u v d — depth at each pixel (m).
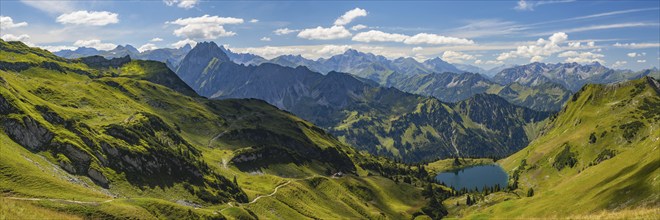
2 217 56.75
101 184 147.88
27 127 149.88
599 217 66.31
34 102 179.62
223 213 158.50
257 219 168.38
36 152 145.50
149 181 166.62
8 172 107.25
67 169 143.88
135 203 115.12
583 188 164.88
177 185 174.88
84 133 168.12
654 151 156.38
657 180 121.94
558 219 76.50
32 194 100.56
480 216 176.88
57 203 98.81
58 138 155.00
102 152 162.88
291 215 192.88
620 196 130.00
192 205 164.12
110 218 100.94
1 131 142.88
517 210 169.38
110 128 187.50
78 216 95.56
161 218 115.25
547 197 176.62
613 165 186.12
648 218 58.34
